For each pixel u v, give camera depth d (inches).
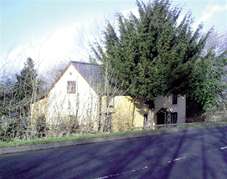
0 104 650.8
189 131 921.5
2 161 429.1
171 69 1073.5
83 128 792.3
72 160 440.5
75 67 1325.0
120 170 380.8
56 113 751.1
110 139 706.2
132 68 1047.0
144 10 1083.3
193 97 1534.2
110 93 954.1
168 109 1477.6
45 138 640.4
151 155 492.4
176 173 374.0
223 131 913.5
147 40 1036.5
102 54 1165.7
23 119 671.8
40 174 352.5
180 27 1131.9
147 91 1064.2
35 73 748.6
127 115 1235.9
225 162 449.7
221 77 1544.0
